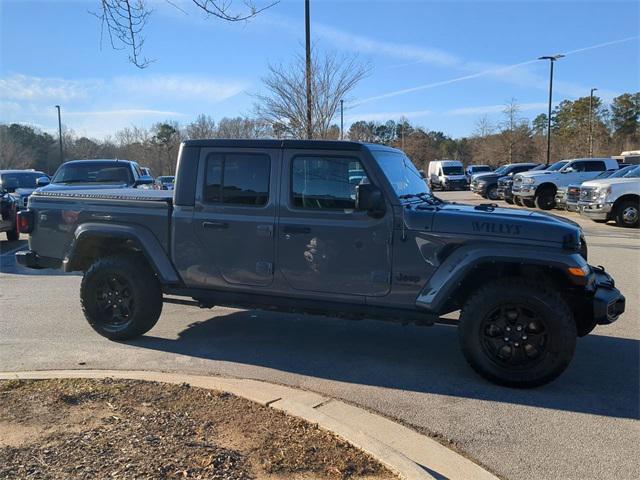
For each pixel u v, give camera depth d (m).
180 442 3.49
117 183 13.18
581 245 4.95
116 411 3.97
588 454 3.67
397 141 72.31
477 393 4.68
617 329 6.57
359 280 5.12
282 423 3.81
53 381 4.56
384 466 3.26
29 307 7.59
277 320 6.99
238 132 29.34
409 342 6.12
